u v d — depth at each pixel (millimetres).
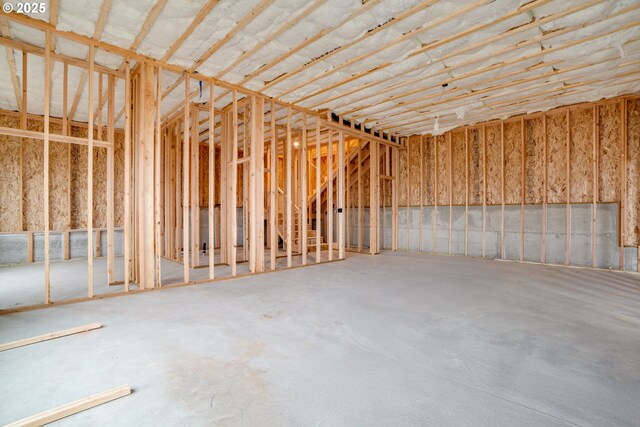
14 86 5184
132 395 1804
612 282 4820
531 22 3545
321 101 5977
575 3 3221
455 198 8016
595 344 2553
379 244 8953
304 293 4109
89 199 3770
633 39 3846
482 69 4637
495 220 7266
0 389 1854
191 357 2281
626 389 1915
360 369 2133
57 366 2135
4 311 3232
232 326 2900
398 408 1712
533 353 2393
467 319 3137
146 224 4336
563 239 6352
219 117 7090
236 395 1817
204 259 7168
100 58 4270
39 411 1648
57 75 4832
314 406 1723
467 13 3375
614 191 5906
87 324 2922
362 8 3293
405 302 3715
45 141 3473
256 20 3510
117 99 5855
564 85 5273
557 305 3623
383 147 8750
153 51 4145
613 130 5930
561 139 6500
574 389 1913
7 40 3779
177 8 3299
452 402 1773
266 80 5082
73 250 7043
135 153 4676
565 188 6426
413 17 3463
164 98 5816
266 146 9344
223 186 6590
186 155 4617
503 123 7133
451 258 7328
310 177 10633
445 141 8195
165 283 4629
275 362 2219
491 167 7457
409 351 2414
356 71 4719
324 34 3752
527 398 1818
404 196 8906
